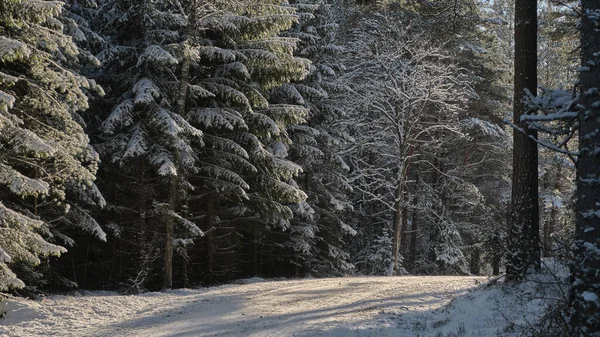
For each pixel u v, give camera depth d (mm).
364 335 9531
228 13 18656
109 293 18234
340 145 29250
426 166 38406
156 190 21172
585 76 6812
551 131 8078
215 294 15742
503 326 8727
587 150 6715
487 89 36719
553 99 8336
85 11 18859
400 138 30547
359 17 33531
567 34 23641
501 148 35469
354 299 13867
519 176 11500
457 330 9133
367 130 33531
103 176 21078
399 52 31953
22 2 10984
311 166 28656
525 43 11797
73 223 16344
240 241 27000
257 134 20562
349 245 36625
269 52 19109
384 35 33469
